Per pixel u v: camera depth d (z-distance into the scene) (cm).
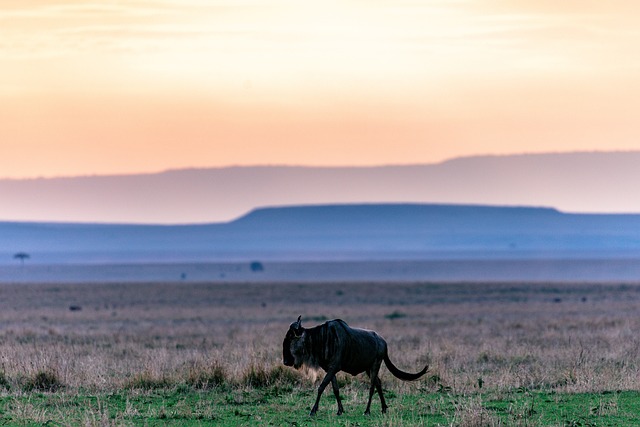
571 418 7050
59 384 8806
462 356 11512
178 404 7706
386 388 8719
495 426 6544
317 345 7169
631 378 8912
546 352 11881
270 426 6725
